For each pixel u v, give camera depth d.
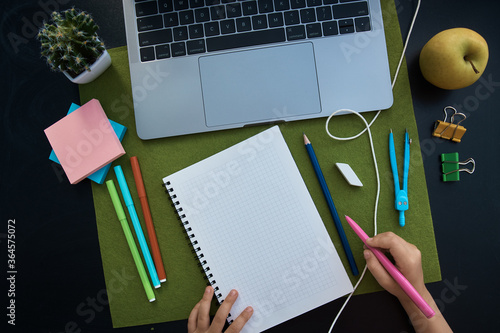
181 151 0.69
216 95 0.66
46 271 0.70
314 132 0.69
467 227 0.68
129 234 0.68
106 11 0.72
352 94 0.66
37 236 0.70
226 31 0.66
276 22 0.66
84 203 0.70
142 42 0.66
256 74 0.66
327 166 0.69
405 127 0.69
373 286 0.67
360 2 0.66
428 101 0.69
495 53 0.70
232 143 0.69
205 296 0.65
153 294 0.68
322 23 0.66
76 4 0.72
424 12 0.71
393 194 0.68
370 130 0.69
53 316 0.69
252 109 0.66
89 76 0.68
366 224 0.68
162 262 0.68
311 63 0.66
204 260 0.67
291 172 0.68
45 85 0.72
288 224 0.67
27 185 0.71
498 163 0.69
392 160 0.68
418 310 0.64
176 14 0.66
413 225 0.67
